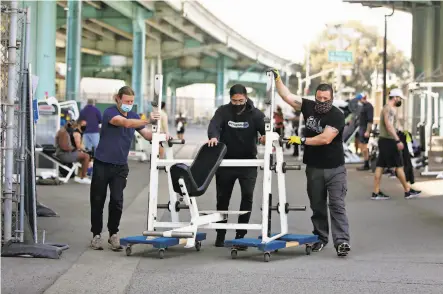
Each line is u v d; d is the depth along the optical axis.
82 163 15.98
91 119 18.72
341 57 53.31
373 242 9.09
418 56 37.00
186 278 6.91
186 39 77.12
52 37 32.53
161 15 59.50
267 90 7.93
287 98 8.34
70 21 43.88
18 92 7.99
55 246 8.05
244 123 8.38
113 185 8.37
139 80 60.06
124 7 55.78
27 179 7.98
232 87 8.34
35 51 31.89
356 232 9.88
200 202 13.16
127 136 8.42
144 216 11.26
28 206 7.96
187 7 57.81
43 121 16.72
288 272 7.21
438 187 15.70
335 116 8.12
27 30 8.03
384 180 17.44
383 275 7.11
